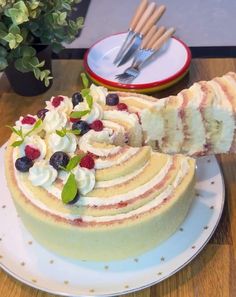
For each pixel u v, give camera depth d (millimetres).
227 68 476
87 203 316
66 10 453
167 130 379
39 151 341
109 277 322
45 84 438
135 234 314
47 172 325
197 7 603
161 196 320
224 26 560
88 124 358
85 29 576
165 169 331
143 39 484
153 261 327
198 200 359
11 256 341
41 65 422
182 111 367
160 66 466
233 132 375
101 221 312
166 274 318
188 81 464
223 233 348
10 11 384
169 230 331
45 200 323
